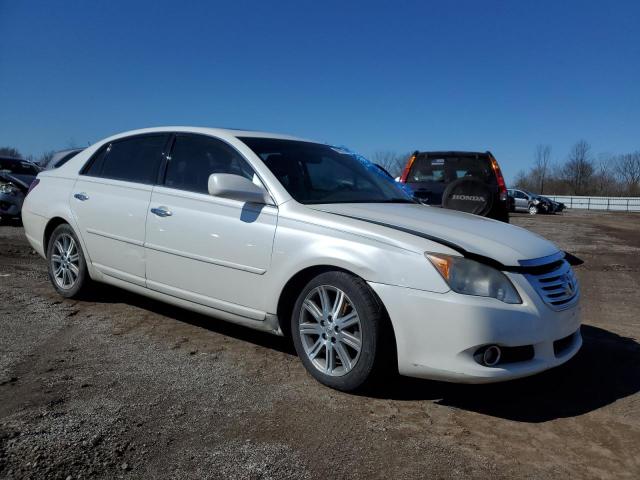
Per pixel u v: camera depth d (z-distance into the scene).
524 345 3.17
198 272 4.09
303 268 3.53
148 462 2.56
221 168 4.20
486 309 3.06
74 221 5.06
